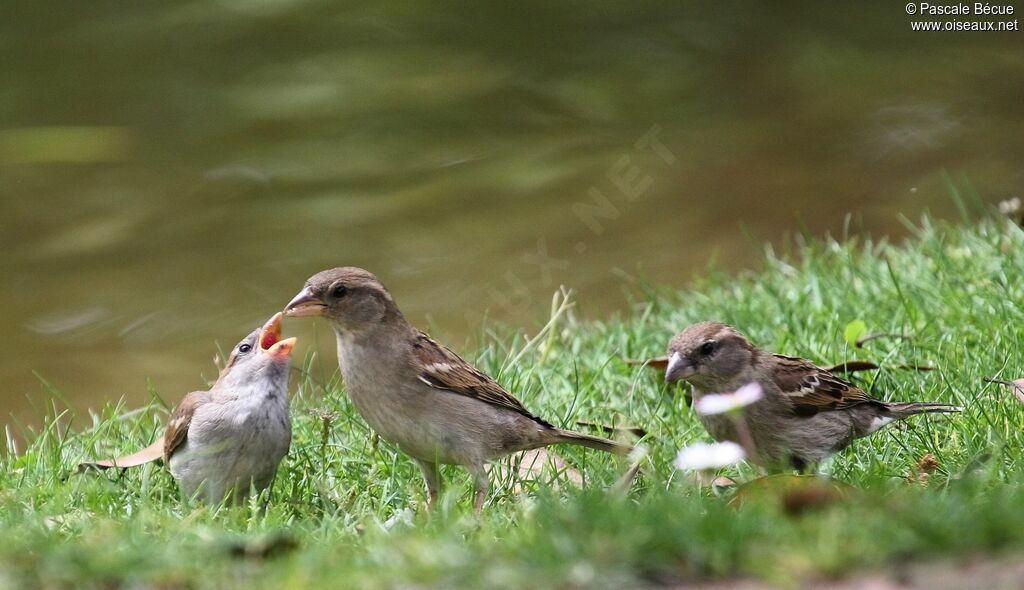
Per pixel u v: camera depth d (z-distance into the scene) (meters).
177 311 15.52
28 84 21.83
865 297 11.11
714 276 12.65
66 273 16.70
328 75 22.17
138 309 15.62
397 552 5.91
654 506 6.05
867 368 9.70
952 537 5.39
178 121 20.48
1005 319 10.09
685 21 23.59
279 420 8.35
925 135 18.70
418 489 8.65
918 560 5.33
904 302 10.55
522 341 12.12
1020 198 16.09
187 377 14.00
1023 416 8.54
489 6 24.94
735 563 5.45
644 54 22.56
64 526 7.26
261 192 18.73
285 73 22.31
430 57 22.78
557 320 12.53
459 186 18.53
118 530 6.78
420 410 8.51
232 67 22.50
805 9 24.08
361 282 8.53
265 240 17.28
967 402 8.95
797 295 11.41
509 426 8.60
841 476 8.29
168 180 19.11
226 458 8.23
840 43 22.45
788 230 16.22
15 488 8.41
